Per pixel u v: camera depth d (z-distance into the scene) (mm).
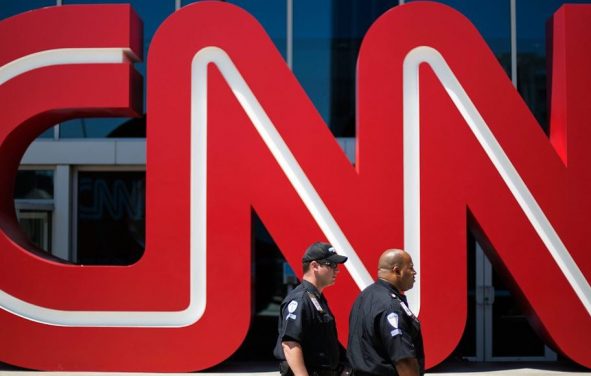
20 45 5996
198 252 5922
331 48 8188
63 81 5969
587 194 5809
